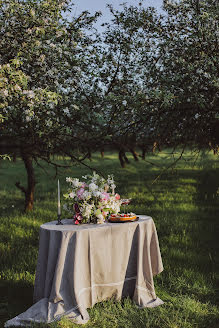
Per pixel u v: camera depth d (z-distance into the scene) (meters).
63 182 12.08
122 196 10.05
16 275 4.75
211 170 13.82
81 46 5.87
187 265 5.19
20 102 4.76
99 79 6.10
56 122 5.68
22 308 3.97
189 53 5.47
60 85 5.57
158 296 4.27
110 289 4.07
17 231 7.13
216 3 5.40
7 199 11.14
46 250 3.92
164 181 13.01
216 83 4.95
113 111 5.93
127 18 5.89
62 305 3.70
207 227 7.38
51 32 5.10
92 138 6.41
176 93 5.54
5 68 4.39
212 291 4.30
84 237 3.85
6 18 4.88
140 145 6.79
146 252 4.24
